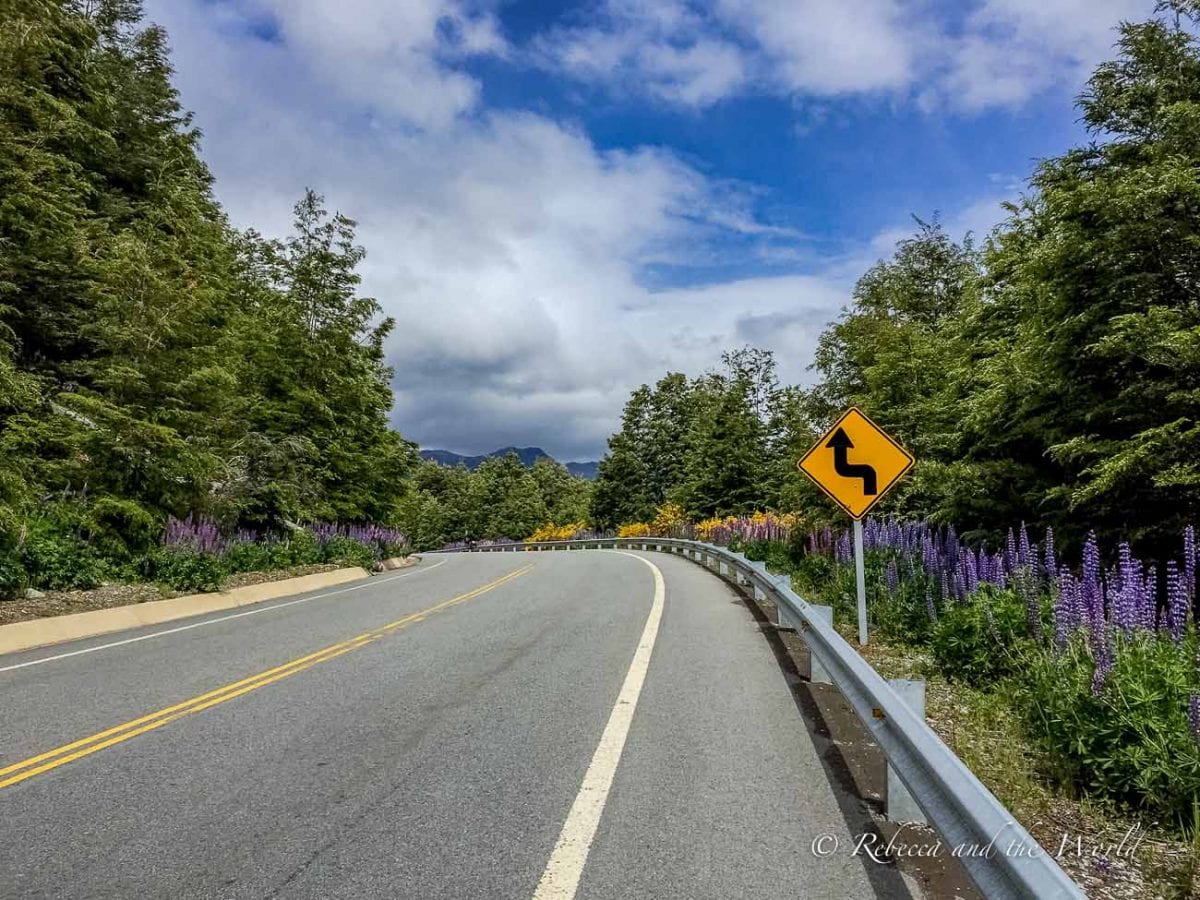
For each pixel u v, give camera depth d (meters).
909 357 16.45
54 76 17.66
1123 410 8.79
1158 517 8.61
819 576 13.70
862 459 8.62
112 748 5.21
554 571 20.67
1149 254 8.54
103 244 16.81
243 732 5.55
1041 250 9.61
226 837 3.79
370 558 23.81
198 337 17.81
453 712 6.00
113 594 12.80
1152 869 3.45
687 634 9.52
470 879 3.33
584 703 6.22
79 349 17.23
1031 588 6.74
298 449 21.42
